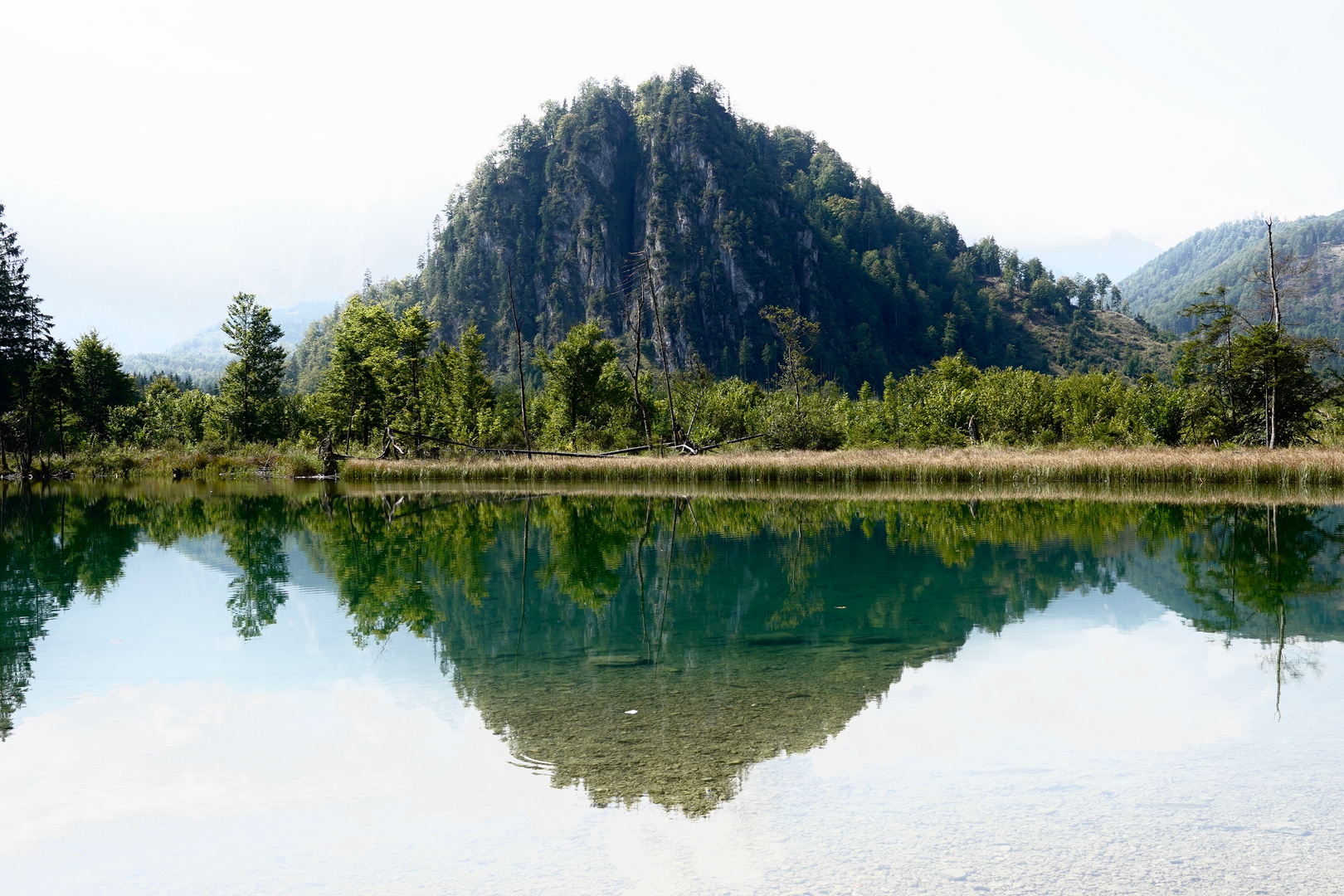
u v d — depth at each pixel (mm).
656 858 4398
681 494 30391
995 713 6734
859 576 13328
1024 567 13914
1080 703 6957
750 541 17625
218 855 4664
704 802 5117
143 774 5891
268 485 39594
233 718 7035
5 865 4621
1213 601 11102
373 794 5422
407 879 4309
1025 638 9281
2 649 9523
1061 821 4734
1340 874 4023
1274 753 5738
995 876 4078
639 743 6172
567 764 5809
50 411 54312
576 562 15367
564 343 47125
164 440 61062
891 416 45188
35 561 16234
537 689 7660
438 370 52000
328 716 7035
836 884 4043
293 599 12297
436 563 15438
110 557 16656
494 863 4414
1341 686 7320
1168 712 6676
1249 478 27719
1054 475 29859
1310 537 16984
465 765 5848
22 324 55000
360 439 50281
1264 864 4141
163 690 7918
